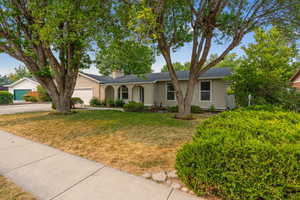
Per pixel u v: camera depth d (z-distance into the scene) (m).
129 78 16.56
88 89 17.30
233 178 1.80
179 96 7.83
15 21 7.58
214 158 1.92
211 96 11.27
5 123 6.82
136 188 2.20
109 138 4.56
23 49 8.30
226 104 10.74
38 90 22.02
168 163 2.97
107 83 15.37
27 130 5.59
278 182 1.63
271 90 7.00
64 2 5.62
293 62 15.28
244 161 1.76
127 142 4.20
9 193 2.11
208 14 6.46
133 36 5.09
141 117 8.21
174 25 7.09
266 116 2.95
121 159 3.17
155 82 13.11
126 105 11.48
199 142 2.10
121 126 6.06
